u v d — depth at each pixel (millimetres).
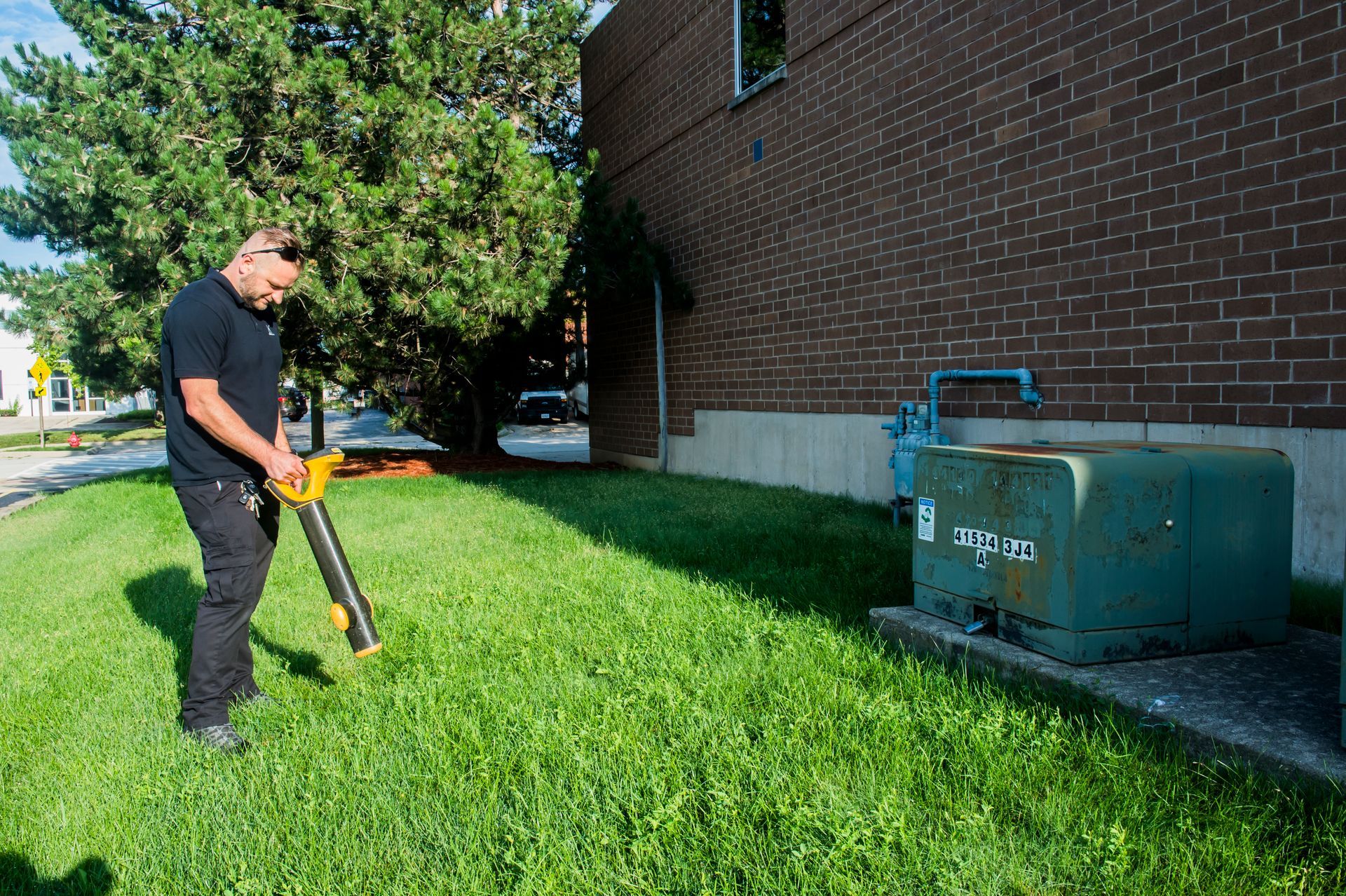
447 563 5484
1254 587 3127
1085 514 2889
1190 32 4930
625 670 3264
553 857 2041
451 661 3508
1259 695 2660
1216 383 4836
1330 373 4285
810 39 8461
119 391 12711
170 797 2453
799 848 1999
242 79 9445
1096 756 2367
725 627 3775
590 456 15328
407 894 1958
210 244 8586
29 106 10375
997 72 6301
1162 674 2857
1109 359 5496
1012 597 3174
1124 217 5363
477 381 13984
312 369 11352
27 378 51469
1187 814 2100
